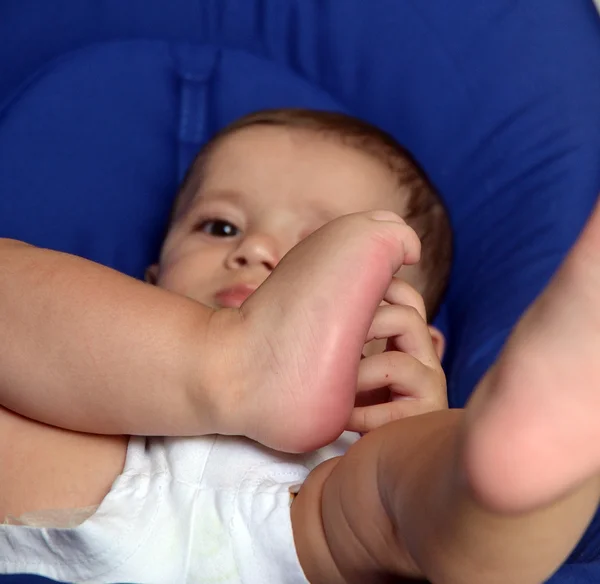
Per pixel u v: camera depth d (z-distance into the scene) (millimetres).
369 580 621
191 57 1345
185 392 661
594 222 419
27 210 1201
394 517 559
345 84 1336
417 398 804
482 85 1241
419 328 823
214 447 708
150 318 673
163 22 1348
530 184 1177
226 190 1031
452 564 506
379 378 797
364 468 585
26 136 1236
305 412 640
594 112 1175
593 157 1152
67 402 683
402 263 692
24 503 695
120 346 667
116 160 1267
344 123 1112
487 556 483
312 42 1343
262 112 1156
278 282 665
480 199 1228
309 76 1360
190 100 1336
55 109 1259
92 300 684
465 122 1253
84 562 668
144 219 1265
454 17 1266
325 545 621
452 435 514
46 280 698
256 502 655
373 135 1108
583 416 421
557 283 430
